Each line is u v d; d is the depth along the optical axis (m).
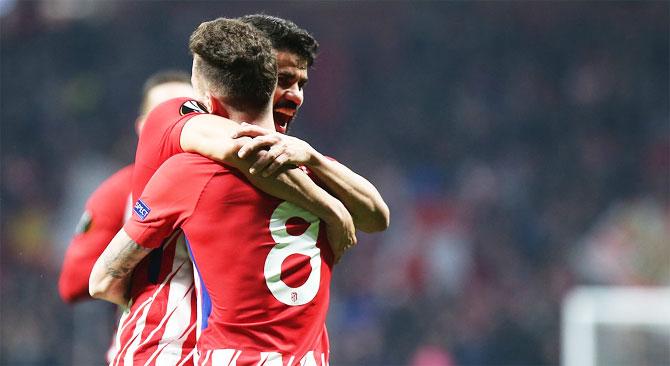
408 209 51.66
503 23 60.34
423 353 44.53
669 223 47.88
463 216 50.91
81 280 13.38
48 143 58.78
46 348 45.41
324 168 9.43
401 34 60.88
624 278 45.62
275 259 9.21
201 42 9.38
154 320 9.66
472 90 59.03
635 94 57.59
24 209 55.00
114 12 62.66
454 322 45.19
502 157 55.78
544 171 54.81
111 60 61.88
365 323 45.94
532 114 57.47
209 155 9.19
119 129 59.56
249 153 8.93
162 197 9.31
